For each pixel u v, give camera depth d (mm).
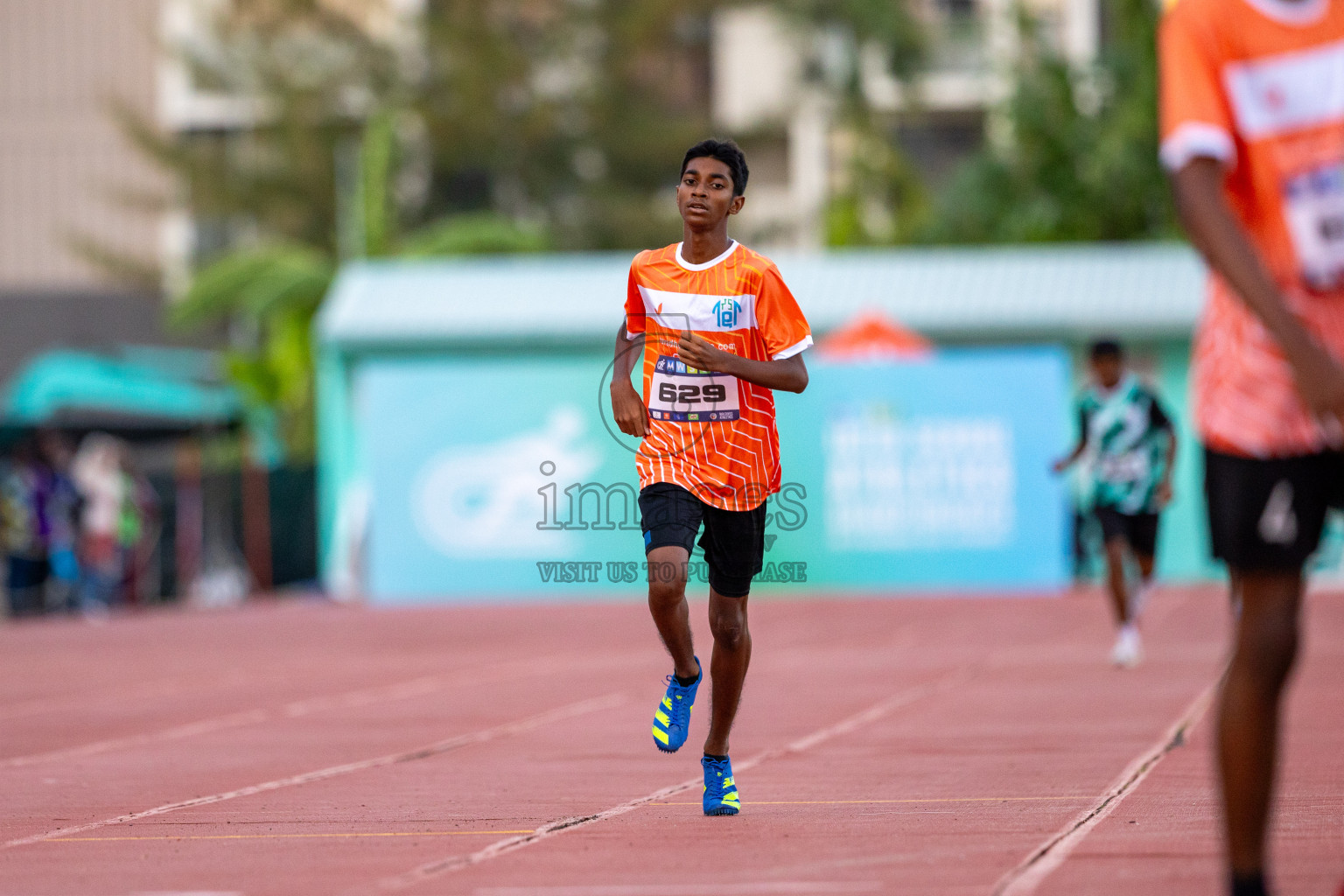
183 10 175250
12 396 83188
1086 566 73375
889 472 69438
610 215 163250
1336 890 13547
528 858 15852
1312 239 10773
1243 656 11008
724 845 16344
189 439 87250
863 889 13977
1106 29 149250
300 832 17781
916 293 83375
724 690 18188
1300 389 10109
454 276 88438
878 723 27469
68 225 176500
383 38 165250
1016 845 15945
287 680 38844
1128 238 124125
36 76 177250
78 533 72875
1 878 15398
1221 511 11086
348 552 80750
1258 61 10781
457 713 30578
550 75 165750
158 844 17234
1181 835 16266
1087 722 26812
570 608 65000
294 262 111062
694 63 176000
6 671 43469
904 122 162625
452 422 71562
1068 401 80438
